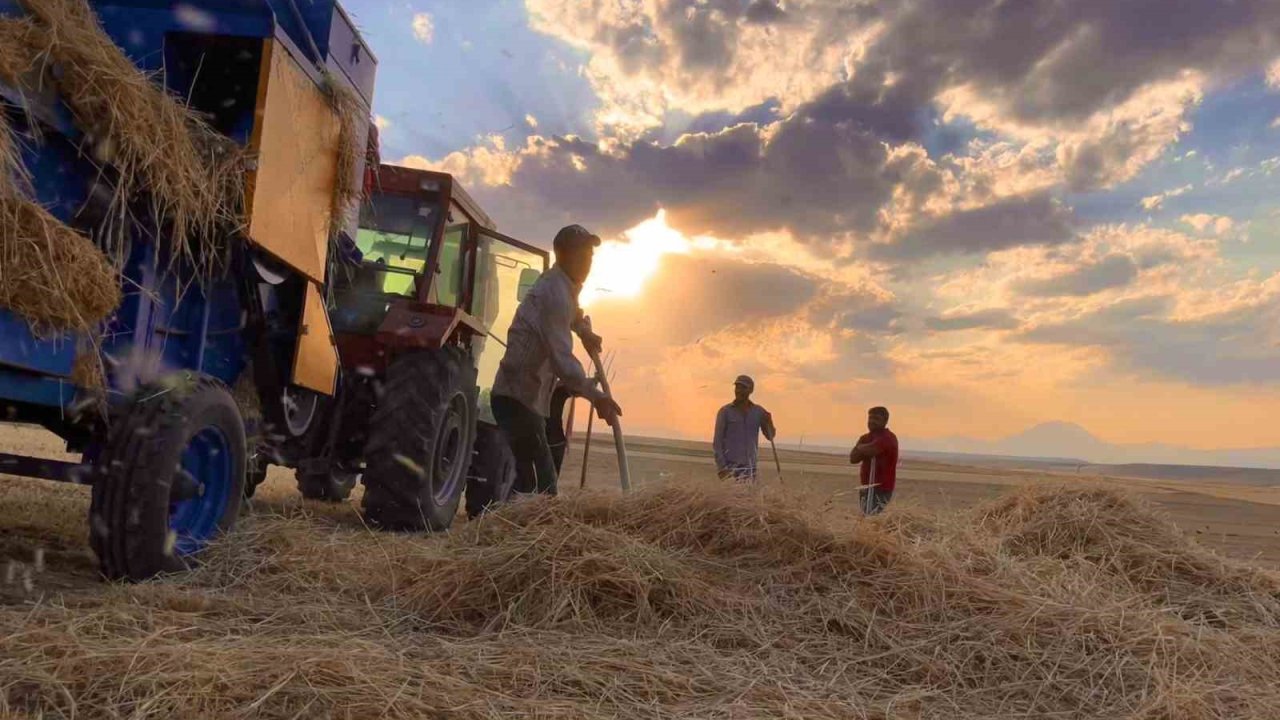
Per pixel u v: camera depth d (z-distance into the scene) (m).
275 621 3.55
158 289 4.29
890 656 3.44
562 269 4.95
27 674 2.58
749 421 8.02
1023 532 5.21
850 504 4.69
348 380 6.89
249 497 7.33
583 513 4.25
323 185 5.36
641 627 3.46
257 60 4.92
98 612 3.22
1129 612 3.86
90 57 3.59
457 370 6.61
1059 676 3.33
